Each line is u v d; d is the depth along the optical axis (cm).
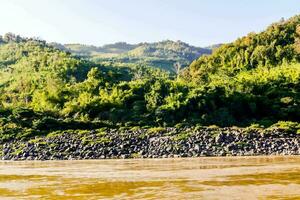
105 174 4972
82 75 17338
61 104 12681
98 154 8181
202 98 11244
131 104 11731
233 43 17862
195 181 3947
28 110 11325
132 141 8781
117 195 3198
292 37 17425
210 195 3086
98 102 11788
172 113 10819
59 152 8400
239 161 6350
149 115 10906
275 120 10869
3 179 4638
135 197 3077
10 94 15150
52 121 10412
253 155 7619
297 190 3203
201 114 10912
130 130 9775
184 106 10950
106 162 7050
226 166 5531
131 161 7106
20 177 4834
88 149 8481
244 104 11362
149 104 11394
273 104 11444
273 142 8344
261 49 16475
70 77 16750
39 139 9300
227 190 3306
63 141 8994
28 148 8731
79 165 6531
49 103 12756
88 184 3966
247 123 10581
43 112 11669
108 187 3691
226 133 8812
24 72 18500
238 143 8338
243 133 8862
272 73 13588
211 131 9188
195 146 8231
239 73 15525
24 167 6384
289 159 6488
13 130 10062
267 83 12656
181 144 8419
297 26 17775
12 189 3734
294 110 11169
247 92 12075
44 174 5156
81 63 18425
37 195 3331
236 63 16562
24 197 3244
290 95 12000
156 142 8625
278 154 7612
